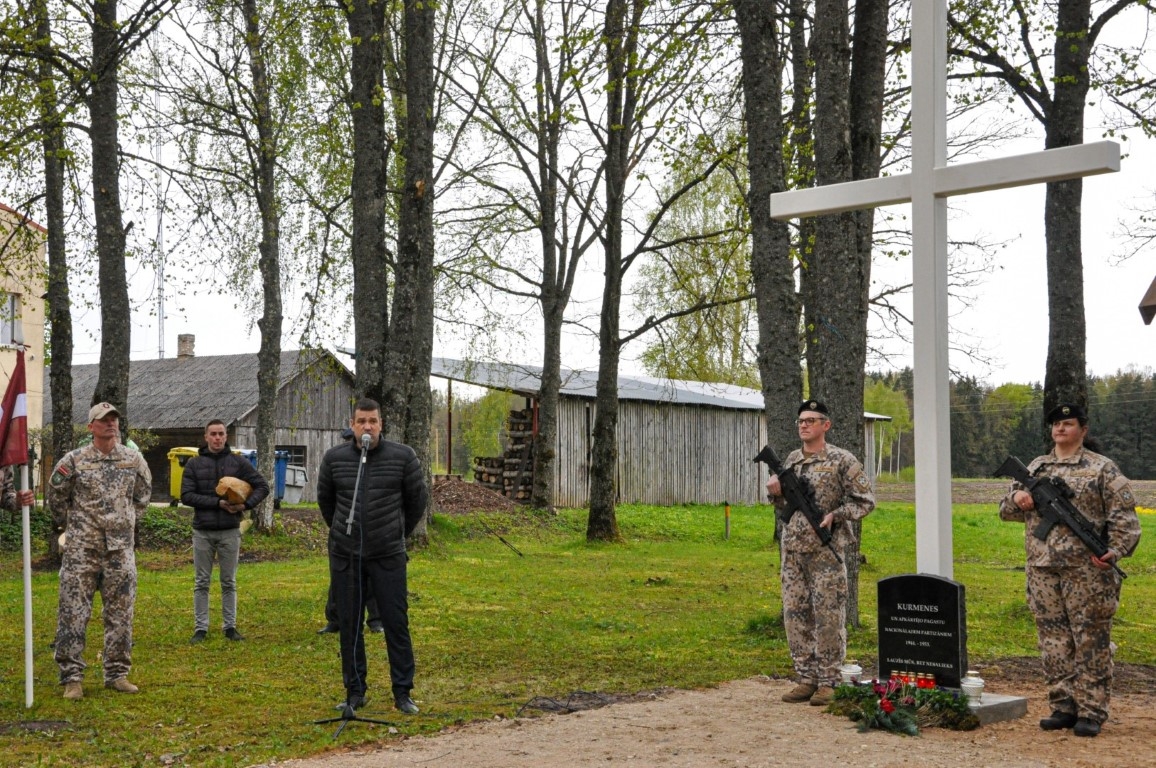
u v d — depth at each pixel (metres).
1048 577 6.89
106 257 17.19
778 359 11.70
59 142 17.36
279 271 21.66
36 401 29.77
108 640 8.04
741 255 22.23
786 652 9.95
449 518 24.69
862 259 12.34
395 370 15.12
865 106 11.45
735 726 6.86
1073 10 13.39
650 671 9.00
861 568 18.59
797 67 15.44
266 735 6.75
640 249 22.48
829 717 7.12
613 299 24.03
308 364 22.27
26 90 14.76
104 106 17.03
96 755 6.24
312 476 38.09
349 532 7.15
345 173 20.11
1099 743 6.46
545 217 26.31
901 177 7.79
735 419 37.47
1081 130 13.56
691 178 26.55
